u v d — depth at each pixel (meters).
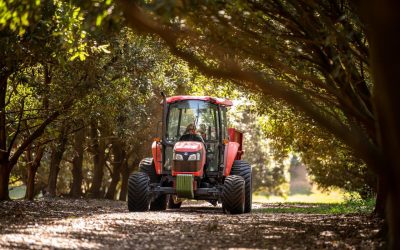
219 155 29.69
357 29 21.53
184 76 46.50
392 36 7.93
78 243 14.91
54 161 51.00
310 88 24.58
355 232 19.17
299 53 19.77
